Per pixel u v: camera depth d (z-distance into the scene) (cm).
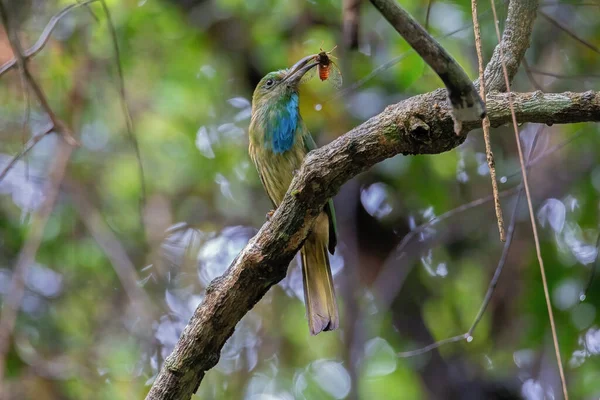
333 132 1222
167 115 1313
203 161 1329
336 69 848
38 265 1283
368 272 1297
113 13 1259
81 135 1287
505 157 1240
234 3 1270
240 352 1296
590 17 1194
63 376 1184
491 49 1173
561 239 1173
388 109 599
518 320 1216
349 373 1184
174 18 1313
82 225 1298
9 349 1141
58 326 1256
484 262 1261
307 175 618
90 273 1291
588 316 1107
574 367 1120
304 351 1335
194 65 1334
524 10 615
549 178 1209
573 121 561
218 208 1348
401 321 1320
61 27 1243
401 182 1284
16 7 1182
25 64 780
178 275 1301
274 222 642
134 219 1319
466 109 533
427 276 1296
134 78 1306
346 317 1252
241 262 652
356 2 917
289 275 1341
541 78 1192
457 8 1166
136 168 1311
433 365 1296
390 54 1197
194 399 1251
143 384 1193
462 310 1280
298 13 1271
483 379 1270
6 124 1293
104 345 1245
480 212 1248
